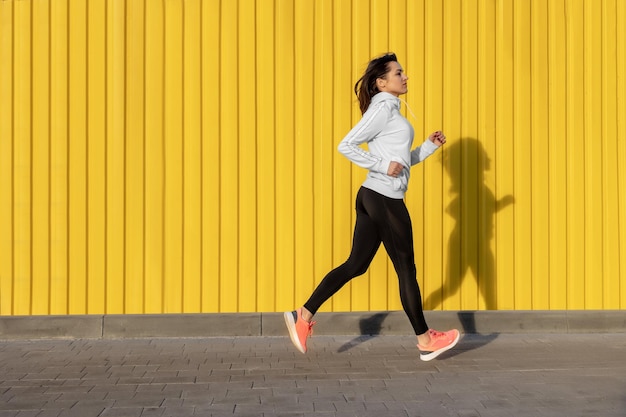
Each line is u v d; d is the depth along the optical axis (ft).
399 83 17.33
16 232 19.97
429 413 13.32
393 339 19.89
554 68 21.08
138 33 20.24
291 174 20.47
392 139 16.93
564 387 15.06
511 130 20.99
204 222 20.30
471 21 20.89
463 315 20.52
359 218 17.31
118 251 20.12
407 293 17.01
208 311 20.27
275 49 20.45
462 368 16.74
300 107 20.49
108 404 13.93
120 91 20.18
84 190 20.08
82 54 20.10
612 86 21.17
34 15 20.03
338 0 20.57
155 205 20.22
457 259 20.86
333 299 20.56
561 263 21.06
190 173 20.30
